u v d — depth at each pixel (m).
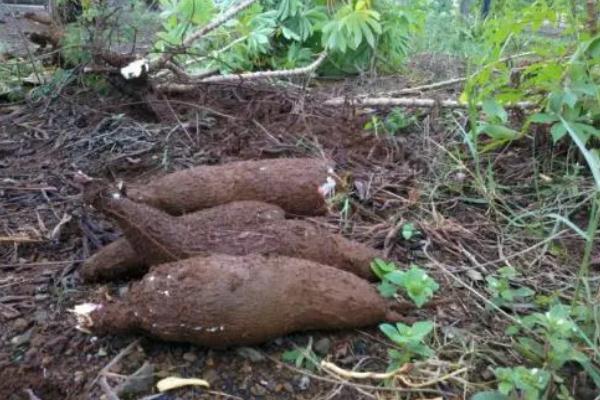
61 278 1.50
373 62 3.97
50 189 2.01
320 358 1.26
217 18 3.29
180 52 2.94
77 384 1.17
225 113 2.77
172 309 1.16
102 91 2.96
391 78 3.91
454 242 1.79
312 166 1.83
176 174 1.76
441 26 4.89
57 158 2.31
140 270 1.48
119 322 1.22
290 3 3.93
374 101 2.80
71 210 1.85
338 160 2.28
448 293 1.53
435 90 3.30
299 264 1.27
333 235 1.51
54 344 1.27
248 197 1.76
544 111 2.32
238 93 3.00
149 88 2.80
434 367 1.25
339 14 3.53
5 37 4.38
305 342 1.29
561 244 1.81
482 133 2.56
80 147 2.42
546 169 2.26
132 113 2.82
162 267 1.22
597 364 1.25
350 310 1.28
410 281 1.38
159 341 1.27
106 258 1.45
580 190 2.06
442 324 1.40
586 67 2.09
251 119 2.64
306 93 3.11
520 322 1.32
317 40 4.08
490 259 1.72
